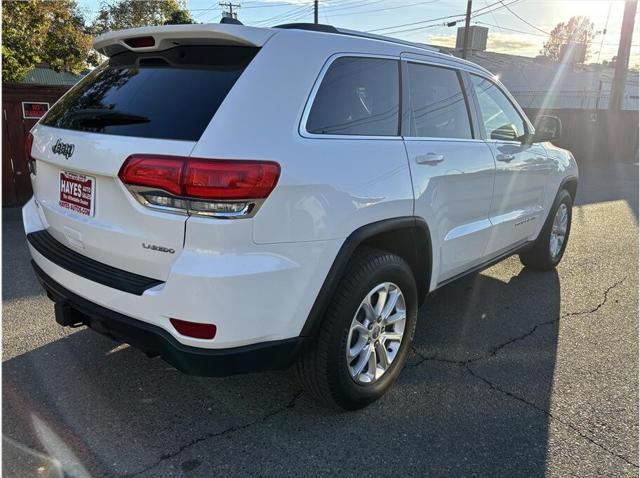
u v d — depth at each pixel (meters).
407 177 2.78
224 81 2.25
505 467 2.42
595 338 3.75
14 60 13.41
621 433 2.69
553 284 4.86
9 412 2.69
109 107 2.48
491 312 4.17
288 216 2.18
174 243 2.10
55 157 2.58
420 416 2.78
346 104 2.58
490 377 3.18
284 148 2.20
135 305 2.21
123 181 2.18
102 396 2.87
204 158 2.02
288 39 2.40
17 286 4.34
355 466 2.40
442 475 2.36
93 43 2.85
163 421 2.67
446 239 3.22
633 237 6.68
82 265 2.47
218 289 2.05
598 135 18.11
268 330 2.23
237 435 2.58
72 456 2.40
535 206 4.48
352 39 2.72
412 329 3.05
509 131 4.06
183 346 2.15
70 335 3.52
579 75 37.88
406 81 3.01
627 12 17.80
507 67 37.66
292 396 2.93
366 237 2.50
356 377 2.71
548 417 2.80
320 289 2.36
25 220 3.09
